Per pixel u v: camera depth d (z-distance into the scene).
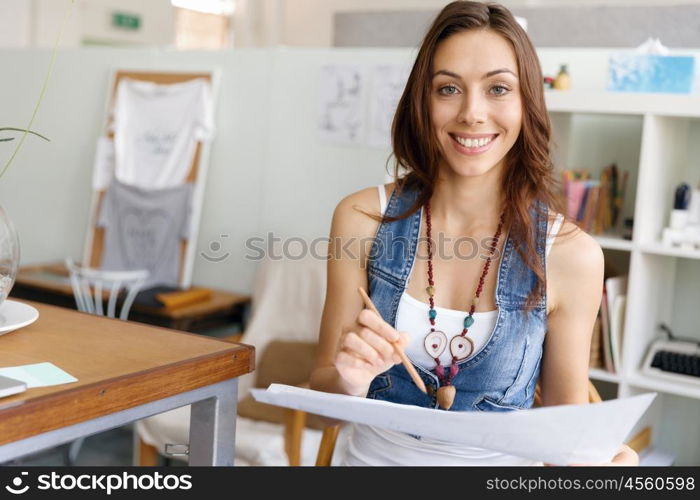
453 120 1.29
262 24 7.27
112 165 4.14
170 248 3.89
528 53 1.29
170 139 3.94
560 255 1.35
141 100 4.05
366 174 3.42
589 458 1.07
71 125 4.39
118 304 3.64
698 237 2.50
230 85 3.82
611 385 2.87
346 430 2.58
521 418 1.00
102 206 4.13
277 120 3.67
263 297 3.13
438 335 1.36
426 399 1.37
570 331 1.38
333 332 1.46
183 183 3.88
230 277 3.87
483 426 1.03
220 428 1.12
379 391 1.40
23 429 0.83
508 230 1.37
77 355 1.04
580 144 2.97
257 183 3.76
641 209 2.49
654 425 2.86
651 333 2.73
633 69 2.49
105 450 3.67
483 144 1.29
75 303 3.75
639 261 2.51
